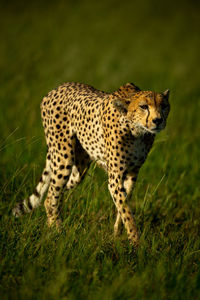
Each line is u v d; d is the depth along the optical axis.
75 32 52.81
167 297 10.84
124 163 14.12
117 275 11.57
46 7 63.03
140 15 65.81
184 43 54.84
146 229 14.67
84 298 10.59
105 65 39.59
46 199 15.68
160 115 13.27
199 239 14.01
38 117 23.03
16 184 16.03
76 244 12.92
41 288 10.76
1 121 23.39
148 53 48.75
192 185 19.58
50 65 37.50
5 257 11.93
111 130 13.89
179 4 71.25
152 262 12.33
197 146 23.41
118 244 13.14
